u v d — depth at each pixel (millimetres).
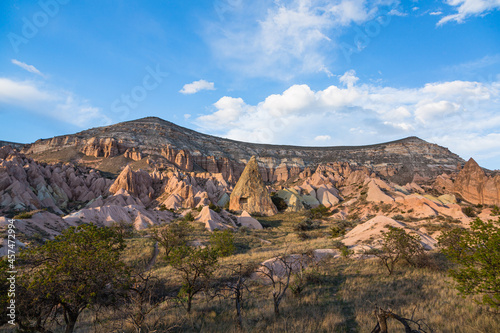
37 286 9055
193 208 81688
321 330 10609
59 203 86438
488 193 84125
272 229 66750
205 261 14688
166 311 14266
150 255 29750
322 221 77688
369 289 16031
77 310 9805
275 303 12648
